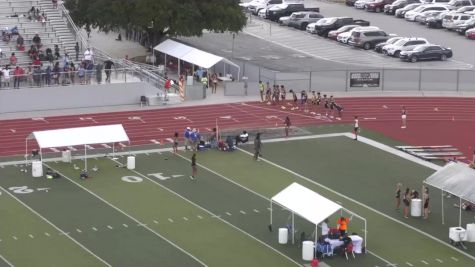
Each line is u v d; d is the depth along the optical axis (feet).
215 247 215.10
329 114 336.08
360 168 277.23
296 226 227.61
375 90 368.89
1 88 334.44
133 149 293.43
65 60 347.56
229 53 433.48
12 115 330.75
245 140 299.58
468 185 225.15
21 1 390.63
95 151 290.15
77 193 250.78
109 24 397.39
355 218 234.38
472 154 294.05
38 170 264.11
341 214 225.97
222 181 262.67
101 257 208.13
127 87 346.95
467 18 488.85
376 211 240.32
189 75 371.76
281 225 228.63
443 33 490.08
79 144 264.11
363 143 304.09
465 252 214.69
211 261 206.80
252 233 223.71
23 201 244.01
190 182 261.65
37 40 365.81
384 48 439.22
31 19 381.40
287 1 554.05
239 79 372.38
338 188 258.57
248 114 334.44
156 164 277.44
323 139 307.58
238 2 412.98
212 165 277.44
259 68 373.61
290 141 304.50
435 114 340.59
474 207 241.55
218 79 375.66
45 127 316.40
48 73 338.95
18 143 299.17
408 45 430.20
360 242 211.61
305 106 342.85
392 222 232.73
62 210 237.45
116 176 265.75
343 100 353.92
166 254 210.59
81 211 237.04
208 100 351.67
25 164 276.00
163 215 234.99
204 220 232.12
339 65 413.39
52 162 278.67
